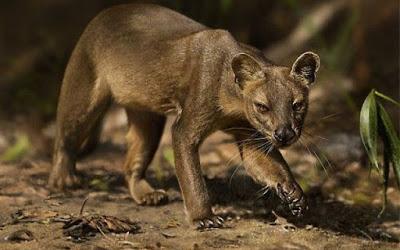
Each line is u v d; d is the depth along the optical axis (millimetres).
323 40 18078
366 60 17188
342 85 15734
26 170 12969
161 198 11328
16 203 11219
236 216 10984
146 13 11609
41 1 21672
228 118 10539
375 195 12141
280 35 19688
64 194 11789
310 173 12867
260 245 9727
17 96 17609
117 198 11711
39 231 9961
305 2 19531
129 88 11414
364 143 10438
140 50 11258
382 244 10133
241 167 12586
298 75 10062
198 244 9688
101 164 13461
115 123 15852
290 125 9719
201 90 10422
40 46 19859
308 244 9898
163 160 13586
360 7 18438
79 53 11984
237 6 19797
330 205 11750
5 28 21125
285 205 11438
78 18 21141
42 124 16484
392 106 15875
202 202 10359
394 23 19312
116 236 9883
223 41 10570
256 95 9977
